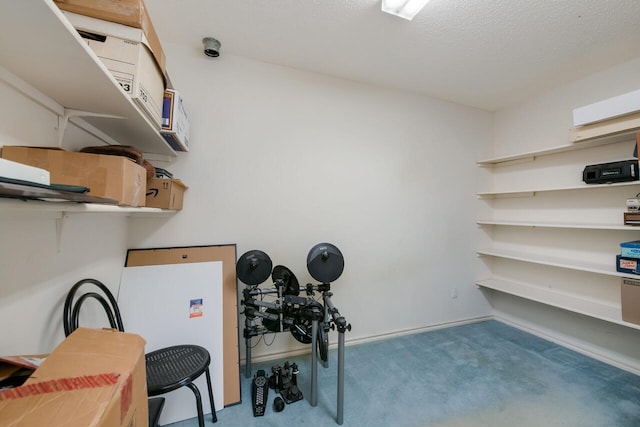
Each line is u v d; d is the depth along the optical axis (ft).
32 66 2.41
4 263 2.62
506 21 5.30
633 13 5.03
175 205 5.29
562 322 8.01
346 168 7.74
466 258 9.59
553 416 5.13
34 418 1.57
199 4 4.93
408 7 4.88
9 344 2.68
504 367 6.75
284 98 7.03
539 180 8.61
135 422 2.30
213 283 5.92
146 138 4.72
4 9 1.68
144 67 3.40
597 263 7.30
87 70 2.49
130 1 3.07
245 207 6.72
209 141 6.40
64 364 2.09
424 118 8.77
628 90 6.61
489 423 4.95
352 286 7.90
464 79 7.66
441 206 9.12
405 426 4.85
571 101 7.76
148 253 5.85
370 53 6.44
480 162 9.62
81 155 2.88
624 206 6.82
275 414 5.08
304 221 7.29
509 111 9.52
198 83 6.30
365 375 6.36
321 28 5.57
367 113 7.97
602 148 7.13
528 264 8.99
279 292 5.91
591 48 6.14
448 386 5.98
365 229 8.01
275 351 7.04
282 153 7.03
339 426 4.82
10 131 2.62
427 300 8.95
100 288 4.21
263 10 5.08
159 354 4.55
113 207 3.01
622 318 6.09
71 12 2.88
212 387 5.29
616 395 5.73
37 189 1.64
